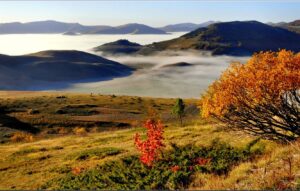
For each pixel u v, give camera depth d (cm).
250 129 2353
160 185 2153
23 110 13362
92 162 3244
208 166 2353
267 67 2195
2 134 8988
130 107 15262
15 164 3800
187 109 9806
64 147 4747
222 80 2297
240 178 1605
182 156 2748
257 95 2105
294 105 2148
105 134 5934
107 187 2252
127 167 2730
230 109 2281
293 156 1709
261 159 1891
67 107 14050
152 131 2752
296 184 1298
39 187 2675
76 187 2391
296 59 2139
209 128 3972
